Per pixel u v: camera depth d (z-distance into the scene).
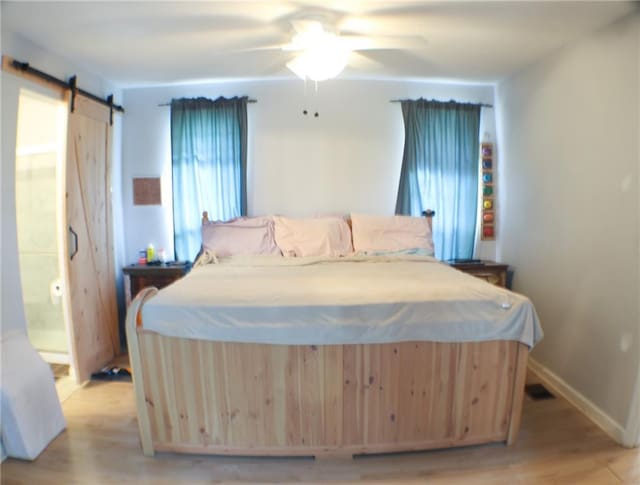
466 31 2.17
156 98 3.23
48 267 2.75
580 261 2.24
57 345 2.83
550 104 2.53
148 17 1.96
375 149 3.32
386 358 1.70
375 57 2.65
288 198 3.32
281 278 2.10
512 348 1.75
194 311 1.64
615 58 1.96
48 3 1.79
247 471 1.70
